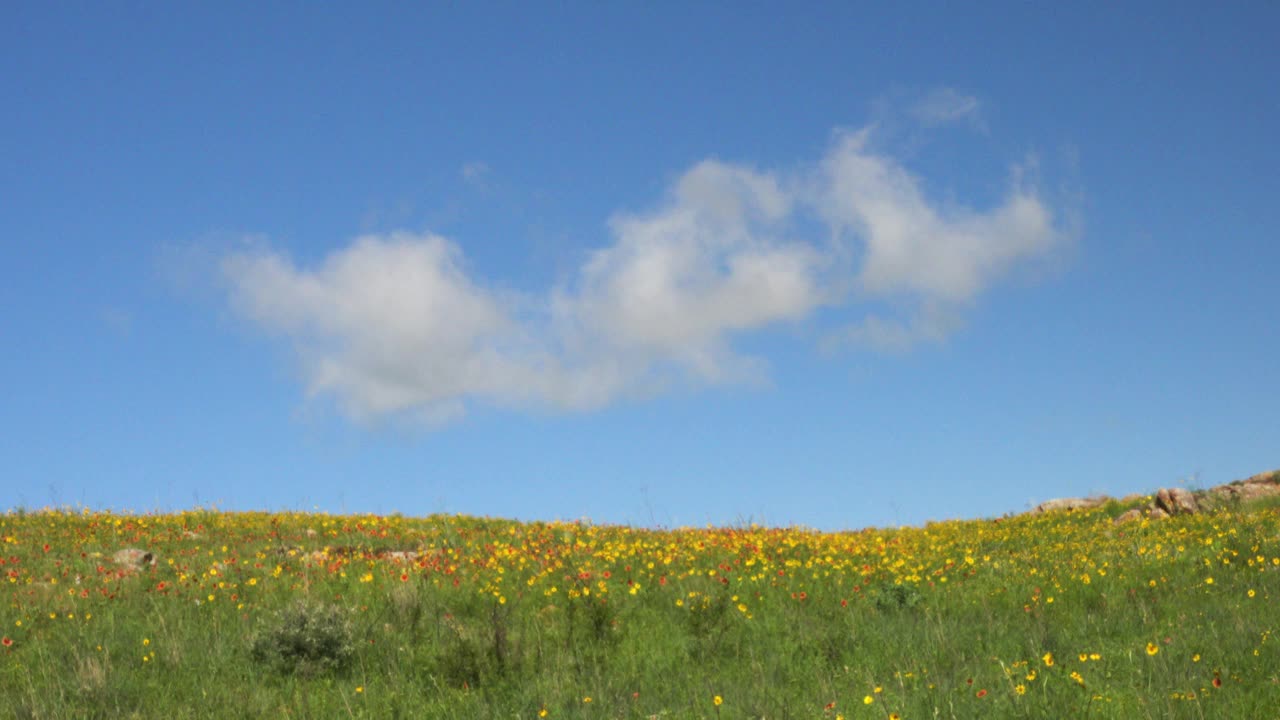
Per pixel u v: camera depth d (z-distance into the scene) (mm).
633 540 19375
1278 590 12078
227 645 11938
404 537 19625
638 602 13906
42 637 11891
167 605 13422
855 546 18172
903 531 23750
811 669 10469
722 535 19141
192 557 16750
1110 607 12133
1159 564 14422
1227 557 14359
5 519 19578
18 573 14695
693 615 12383
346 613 12320
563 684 10320
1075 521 22578
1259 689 7844
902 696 8734
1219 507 20766
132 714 9742
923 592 14156
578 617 12766
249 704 9969
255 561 16469
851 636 11609
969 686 8516
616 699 9648
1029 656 9992
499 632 11180
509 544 18328
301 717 9641
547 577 15031
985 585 14234
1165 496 21562
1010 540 20094
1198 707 7441
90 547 17156
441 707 9828
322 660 11219
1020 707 8023
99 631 12164
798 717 8602
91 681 10180
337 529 20281
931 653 10586
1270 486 22469
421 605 13383
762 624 12609
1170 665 8852
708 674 10625
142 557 16328
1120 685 8430
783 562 16406
